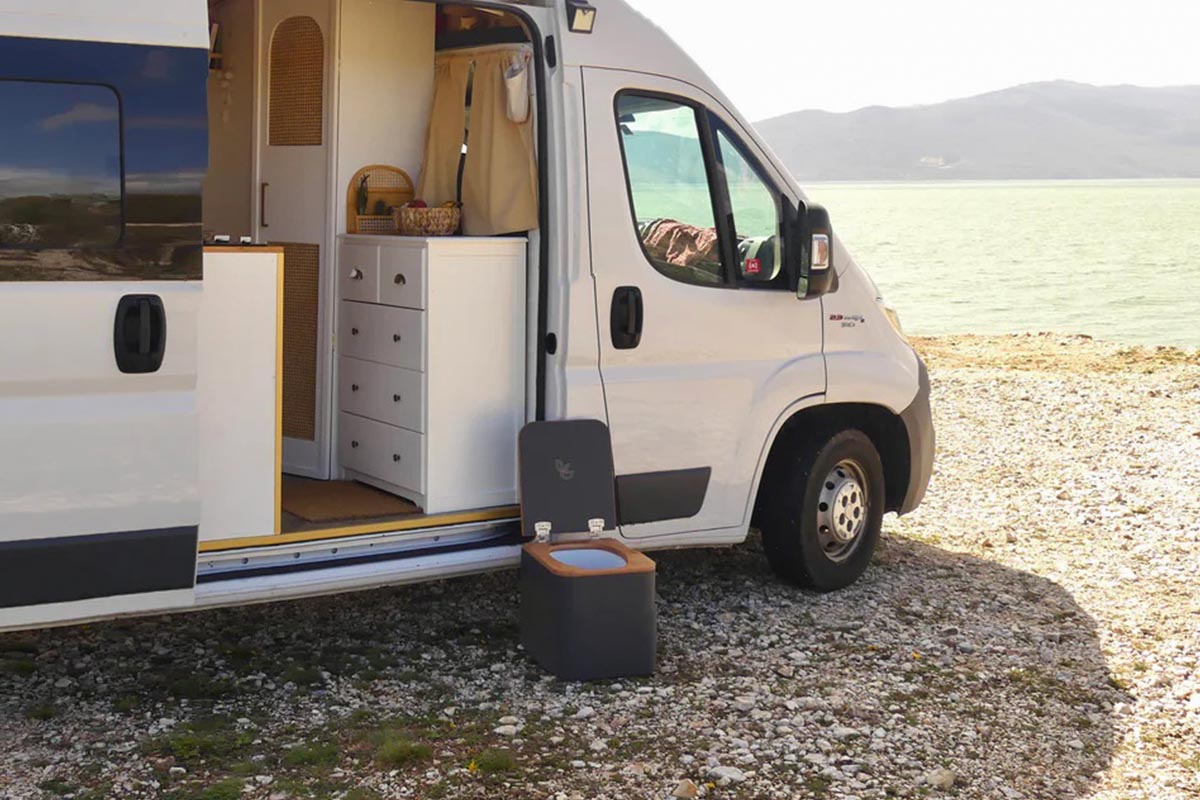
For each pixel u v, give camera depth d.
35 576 4.25
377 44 5.87
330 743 4.45
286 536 4.96
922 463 6.69
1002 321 28.31
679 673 5.27
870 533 6.50
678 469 5.72
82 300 4.22
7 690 4.77
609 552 5.36
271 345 4.85
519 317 5.51
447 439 5.39
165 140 4.33
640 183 5.55
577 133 5.34
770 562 6.40
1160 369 14.98
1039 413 11.38
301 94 5.97
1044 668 5.50
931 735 4.78
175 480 4.45
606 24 5.48
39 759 4.22
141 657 5.16
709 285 5.76
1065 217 128.00
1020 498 8.59
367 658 5.27
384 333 5.58
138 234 4.30
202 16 4.38
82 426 4.26
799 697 5.06
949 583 6.67
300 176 6.00
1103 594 6.57
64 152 4.18
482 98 5.68
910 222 113.56
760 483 6.26
